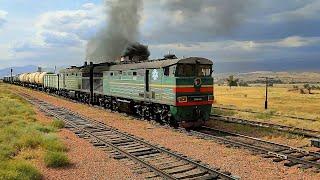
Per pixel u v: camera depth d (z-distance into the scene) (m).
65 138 18.69
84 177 11.80
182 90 21.05
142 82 25.42
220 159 13.88
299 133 19.45
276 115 29.94
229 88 106.56
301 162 13.09
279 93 76.56
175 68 21.08
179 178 11.33
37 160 13.98
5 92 58.84
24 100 44.66
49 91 65.06
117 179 11.50
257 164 13.11
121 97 29.72
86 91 40.09
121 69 29.41
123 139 18.33
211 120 26.08
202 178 11.17
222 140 17.42
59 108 35.50
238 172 12.07
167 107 22.55
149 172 12.18
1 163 12.37
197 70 21.75
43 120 25.86
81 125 23.50
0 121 23.34
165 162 13.45
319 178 11.40
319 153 14.34
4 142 16.44
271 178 11.40
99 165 13.27
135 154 14.70
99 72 35.62
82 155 14.87
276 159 13.60
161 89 22.69
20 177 10.95
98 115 29.28
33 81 81.88
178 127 21.81
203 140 17.84
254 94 71.88
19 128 20.56
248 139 18.34
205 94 21.88
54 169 12.77
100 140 17.67
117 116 28.34
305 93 77.12
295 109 38.00
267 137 19.02
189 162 13.08
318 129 22.06
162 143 17.16
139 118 26.58
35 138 16.69
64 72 51.12
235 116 29.39
